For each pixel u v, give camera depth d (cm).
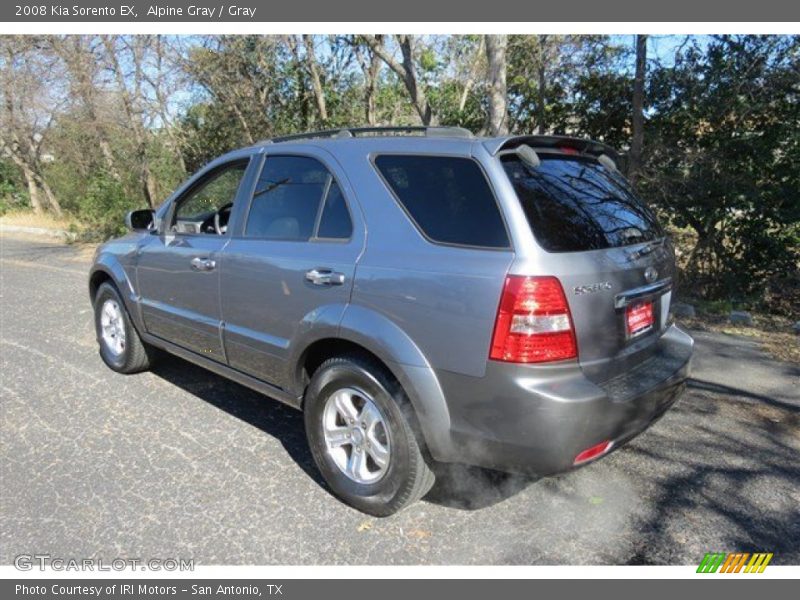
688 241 891
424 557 264
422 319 254
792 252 795
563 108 946
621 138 913
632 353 271
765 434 372
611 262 258
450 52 1256
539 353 232
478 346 239
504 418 238
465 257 247
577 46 859
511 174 254
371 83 1251
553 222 249
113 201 1438
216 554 265
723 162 780
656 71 833
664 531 279
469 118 1124
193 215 404
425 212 267
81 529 280
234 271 342
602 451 252
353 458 294
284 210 329
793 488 312
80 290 813
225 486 315
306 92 1308
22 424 384
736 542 271
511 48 914
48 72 1422
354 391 287
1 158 2144
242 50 1187
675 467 334
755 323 646
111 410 407
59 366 493
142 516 289
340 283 283
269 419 396
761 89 754
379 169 288
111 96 1328
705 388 445
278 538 275
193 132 1441
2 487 313
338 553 266
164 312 406
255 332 335
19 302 734
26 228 1659
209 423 388
